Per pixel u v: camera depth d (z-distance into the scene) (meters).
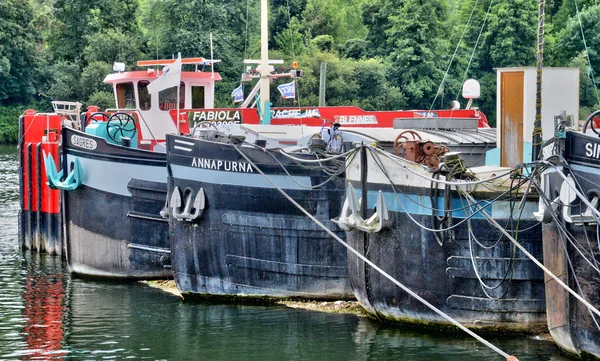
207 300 30.38
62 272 36.41
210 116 38.88
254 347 24.56
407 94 100.31
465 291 24.44
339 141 30.61
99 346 24.97
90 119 38.62
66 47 115.19
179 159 30.12
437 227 24.41
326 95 96.44
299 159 28.27
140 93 39.41
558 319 22.50
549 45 96.12
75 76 111.56
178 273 30.70
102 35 107.81
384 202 25.38
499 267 24.09
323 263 29.00
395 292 25.61
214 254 29.89
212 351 24.31
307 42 107.88
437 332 25.20
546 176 22.36
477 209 23.91
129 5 116.12
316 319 27.33
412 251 25.02
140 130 38.88
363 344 24.48
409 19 101.31
